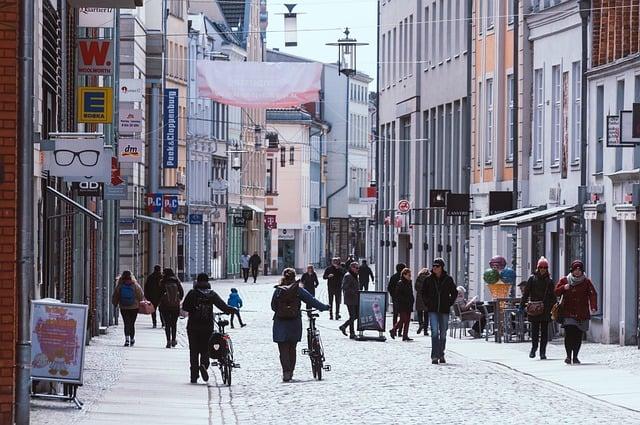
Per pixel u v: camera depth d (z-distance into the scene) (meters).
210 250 189.12
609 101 73.38
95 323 81.81
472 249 100.25
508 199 90.00
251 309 121.88
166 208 123.94
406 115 130.62
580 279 56.97
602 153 74.38
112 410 41.97
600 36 75.06
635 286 70.12
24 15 35.09
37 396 43.50
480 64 100.88
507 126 93.12
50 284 56.84
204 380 52.31
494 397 45.66
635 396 45.22
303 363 62.75
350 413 41.72
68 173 49.00
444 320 60.69
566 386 48.78
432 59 120.62
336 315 107.62
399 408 42.84
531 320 61.16
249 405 44.62
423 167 124.56
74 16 69.69
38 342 41.00
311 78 83.69
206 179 186.38
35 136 46.03
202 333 52.09
